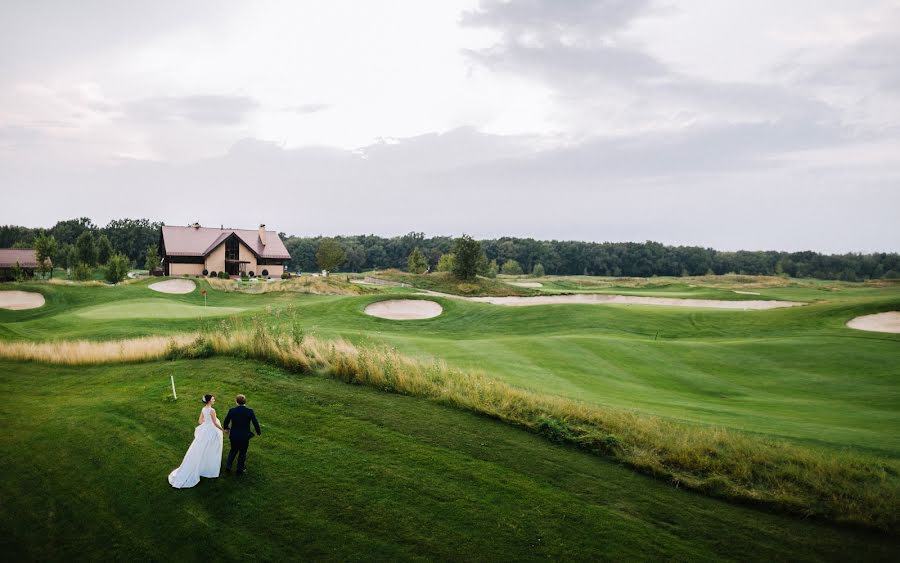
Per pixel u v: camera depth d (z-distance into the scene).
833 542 8.66
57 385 17.78
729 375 22.97
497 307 44.88
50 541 8.84
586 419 13.21
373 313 43.53
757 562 8.12
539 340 27.72
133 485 10.39
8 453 11.98
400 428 12.74
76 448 12.09
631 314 40.56
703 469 10.95
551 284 99.75
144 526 9.16
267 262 84.25
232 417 10.59
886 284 86.56
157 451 11.76
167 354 20.31
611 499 9.88
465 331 38.84
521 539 8.63
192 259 79.38
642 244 188.12
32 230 156.12
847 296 64.31
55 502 9.96
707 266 174.12
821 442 12.67
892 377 21.91
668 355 25.80
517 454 11.56
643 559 8.17
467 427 12.96
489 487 10.16
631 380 21.47
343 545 8.51
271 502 9.69
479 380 16.02
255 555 8.31
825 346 26.78
